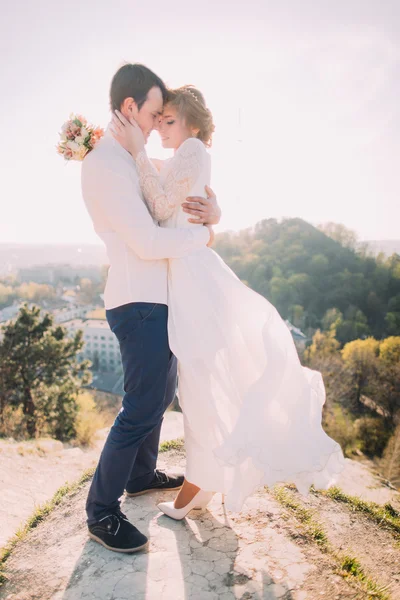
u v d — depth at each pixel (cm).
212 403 180
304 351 3556
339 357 2998
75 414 1187
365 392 2595
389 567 224
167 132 196
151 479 232
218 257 200
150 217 171
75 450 490
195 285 183
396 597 187
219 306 186
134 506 222
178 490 240
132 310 176
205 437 184
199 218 186
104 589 166
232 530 204
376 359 2808
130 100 175
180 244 175
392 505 308
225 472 184
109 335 5878
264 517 216
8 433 791
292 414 175
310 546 196
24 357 1228
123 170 168
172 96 189
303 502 287
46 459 437
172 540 195
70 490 257
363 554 237
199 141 183
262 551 189
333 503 293
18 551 199
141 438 183
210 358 181
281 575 175
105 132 185
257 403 171
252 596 163
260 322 189
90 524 192
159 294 182
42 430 1118
